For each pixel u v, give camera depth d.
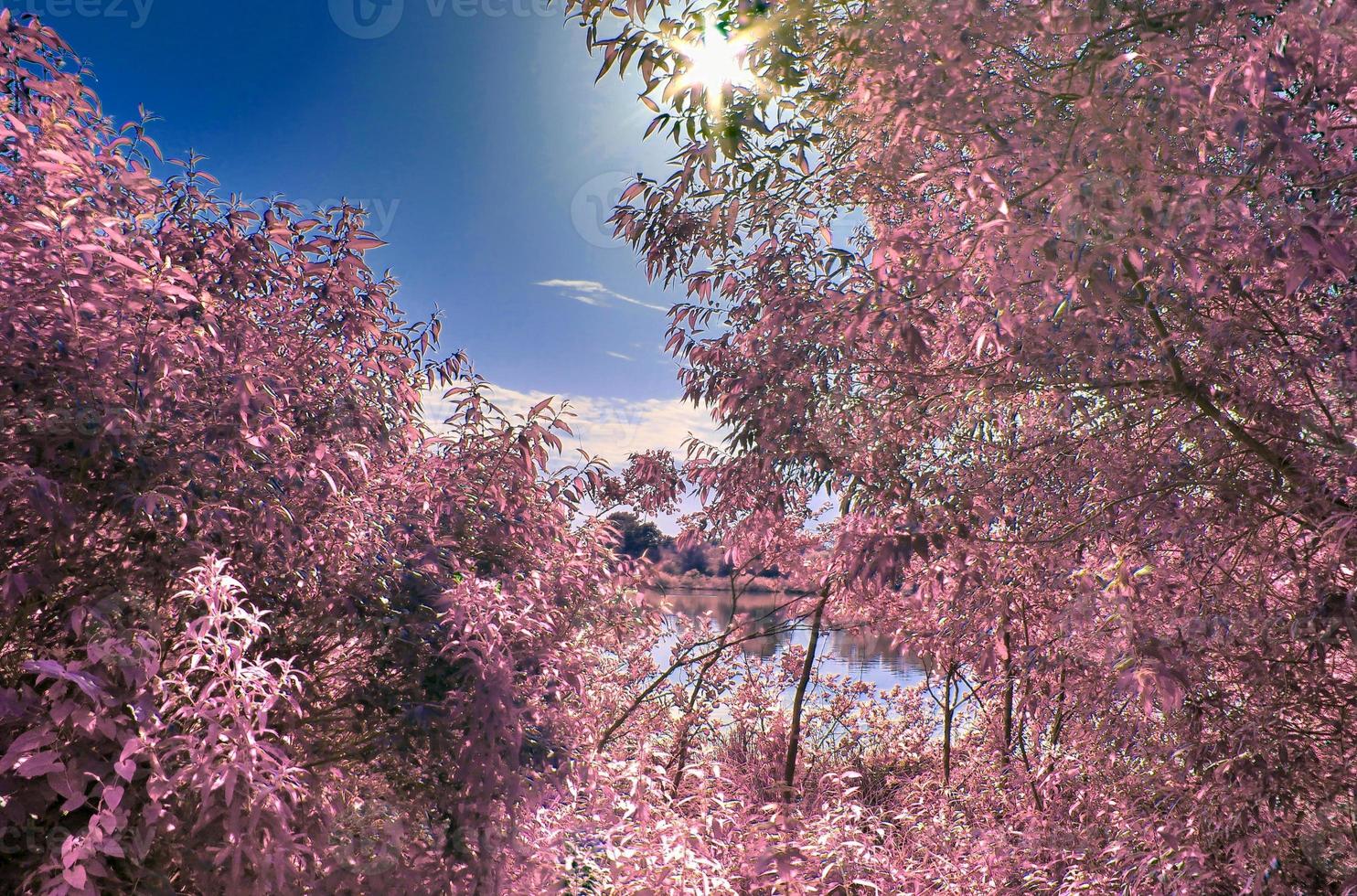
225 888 2.40
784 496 4.64
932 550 4.12
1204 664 3.04
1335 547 2.76
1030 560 3.85
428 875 2.90
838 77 3.31
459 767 2.94
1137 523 3.22
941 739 8.65
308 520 2.94
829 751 8.46
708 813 4.07
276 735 2.38
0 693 2.16
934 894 4.18
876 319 3.08
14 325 2.23
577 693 3.58
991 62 2.86
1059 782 4.64
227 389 2.69
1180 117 2.29
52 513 2.24
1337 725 2.99
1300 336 2.95
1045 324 2.89
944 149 3.25
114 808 2.02
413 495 3.55
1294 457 2.91
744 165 3.67
